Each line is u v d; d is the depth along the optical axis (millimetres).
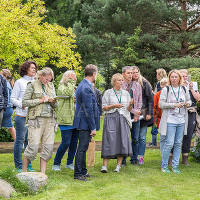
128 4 17078
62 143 6176
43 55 15305
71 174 6020
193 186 5426
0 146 8625
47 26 15414
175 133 6461
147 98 7066
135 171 6398
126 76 6883
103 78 17141
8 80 7691
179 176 6090
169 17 16641
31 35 14953
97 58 18328
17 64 15133
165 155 6426
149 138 10617
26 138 6359
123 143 6180
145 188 5223
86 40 17516
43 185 4891
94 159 6898
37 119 5316
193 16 18016
